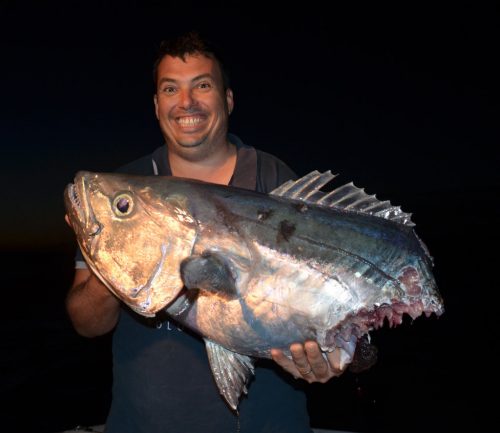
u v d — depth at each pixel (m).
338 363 0.82
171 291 0.82
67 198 0.87
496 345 3.63
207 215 0.82
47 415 2.67
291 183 0.87
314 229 0.82
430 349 3.58
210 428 0.96
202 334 0.85
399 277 0.82
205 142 0.99
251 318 0.81
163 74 0.98
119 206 0.83
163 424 0.96
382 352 3.54
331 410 2.60
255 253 0.81
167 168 1.03
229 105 1.05
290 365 0.85
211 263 0.78
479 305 4.95
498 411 2.53
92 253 0.84
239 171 1.01
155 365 0.97
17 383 3.17
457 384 2.90
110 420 1.01
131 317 1.00
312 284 0.80
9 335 4.53
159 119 1.01
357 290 0.81
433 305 0.82
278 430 0.97
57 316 5.56
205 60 0.98
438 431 2.35
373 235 0.83
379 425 2.43
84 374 3.32
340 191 0.87
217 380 0.86
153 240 0.82
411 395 2.77
